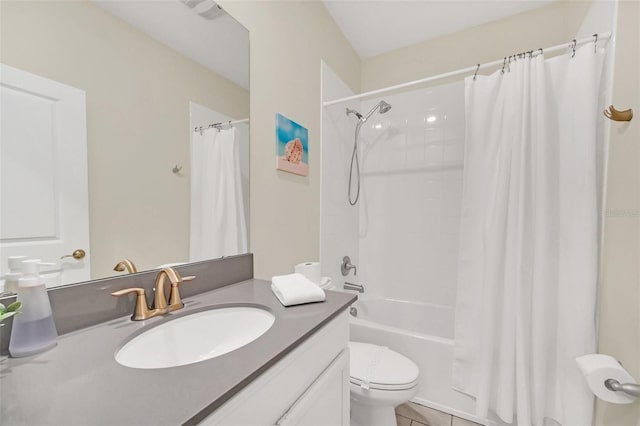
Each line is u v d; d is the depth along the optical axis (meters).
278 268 1.37
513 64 1.32
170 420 0.36
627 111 0.98
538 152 1.22
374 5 1.82
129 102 0.77
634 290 0.97
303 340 0.64
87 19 0.68
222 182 1.06
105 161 0.72
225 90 1.07
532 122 1.26
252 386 0.50
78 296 0.65
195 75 0.95
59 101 0.63
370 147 2.40
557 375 1.21
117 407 0.39
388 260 2.34
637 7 0.97
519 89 1.28
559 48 1.23
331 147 1.92
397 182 2.30
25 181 0.58
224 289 1.00
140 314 0.72
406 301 2.25
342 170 2.10
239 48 1.12
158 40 0.84
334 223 1.99
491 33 1.99
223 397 0.42
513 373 1.25
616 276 1.05
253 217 1.21
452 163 2.11
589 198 1.11
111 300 0.71
